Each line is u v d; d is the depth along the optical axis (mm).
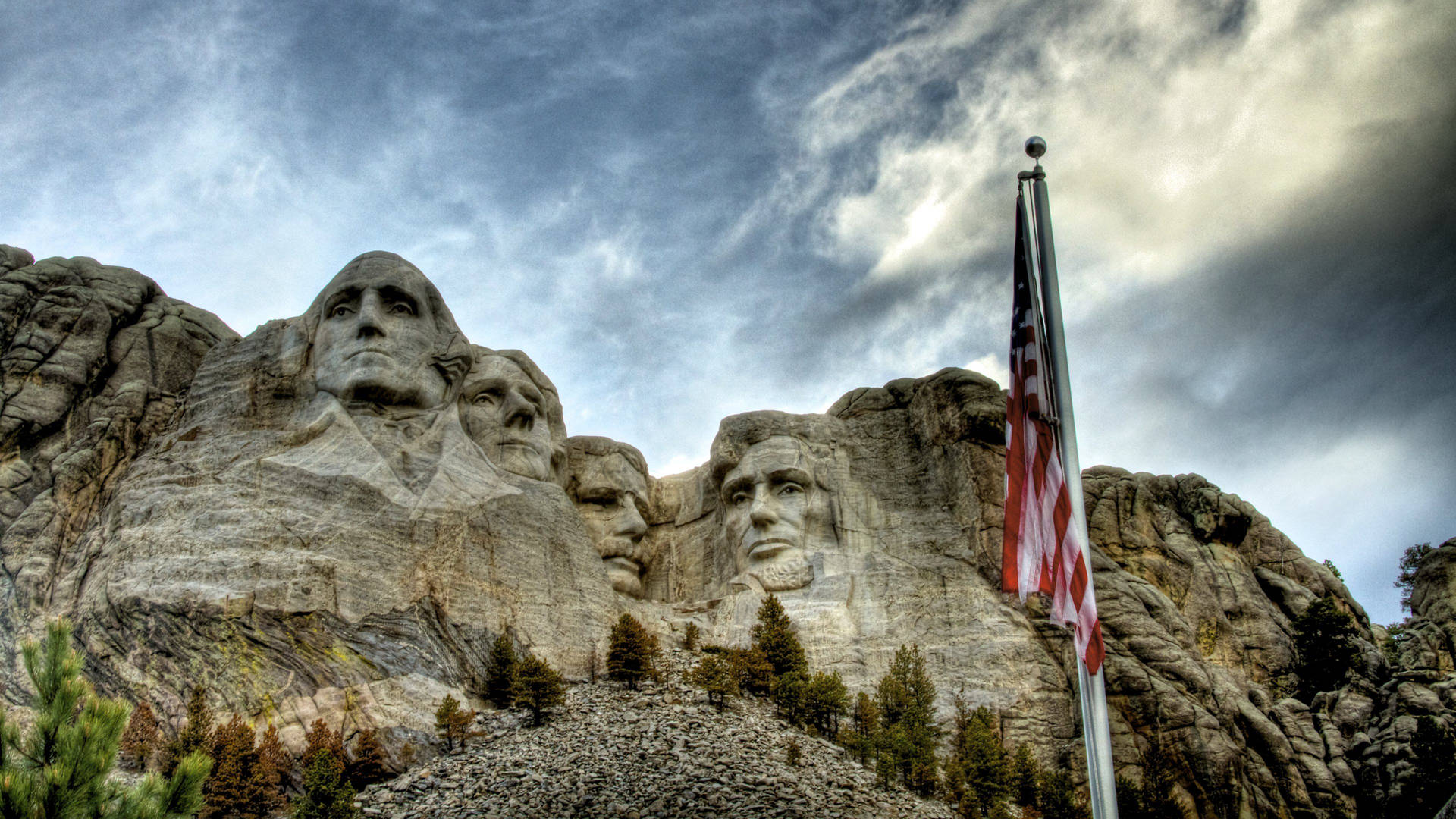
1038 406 17891
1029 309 18469
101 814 14883
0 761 14688
